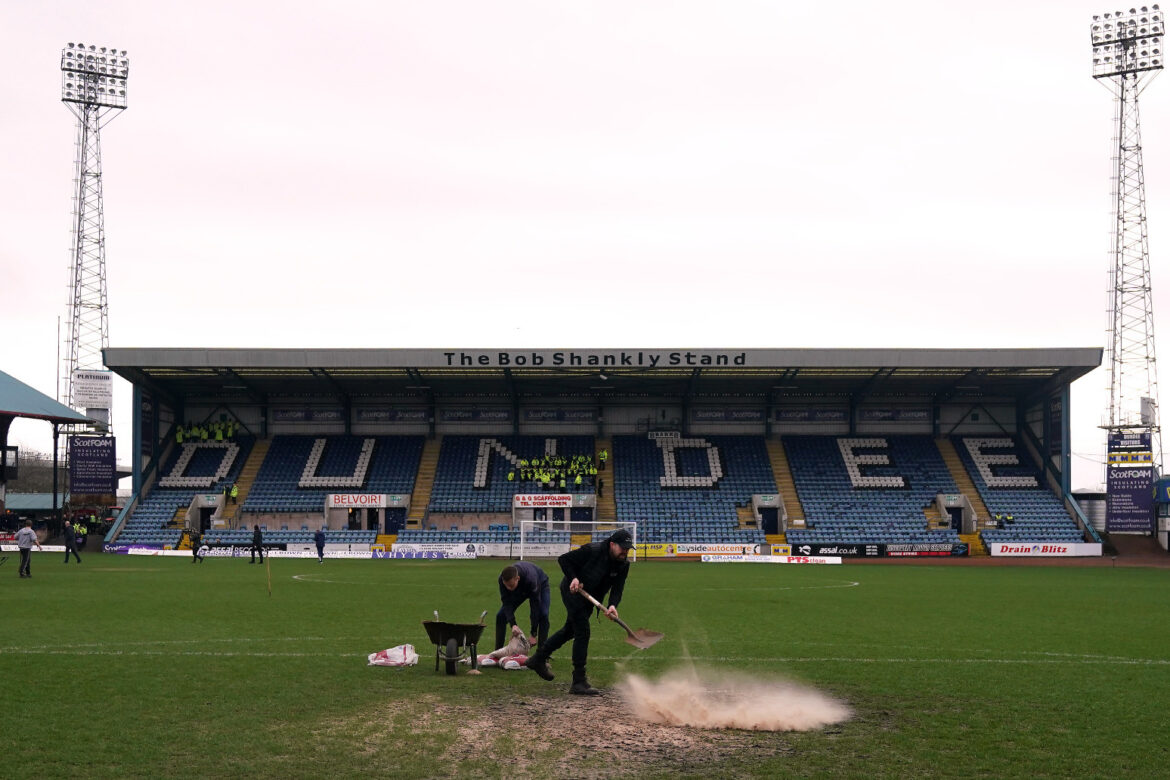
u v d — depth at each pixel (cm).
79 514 6538
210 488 6706
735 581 3853
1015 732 1058
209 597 2755
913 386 6950
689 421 7281
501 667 1439
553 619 2236
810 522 6362
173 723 1067
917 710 1173
